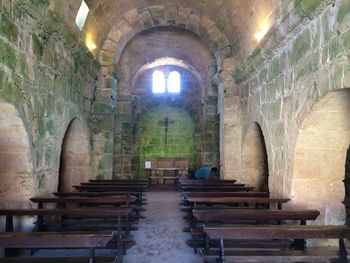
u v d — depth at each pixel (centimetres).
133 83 1407
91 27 803
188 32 1177
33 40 502
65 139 880
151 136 1555
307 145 515
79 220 574
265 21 657
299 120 505
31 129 499
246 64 773
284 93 570
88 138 894
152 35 1209
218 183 847
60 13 571
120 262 449
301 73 500
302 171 530
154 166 1477
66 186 885
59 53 633
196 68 1376
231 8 805
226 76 941
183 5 916
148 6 925
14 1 429
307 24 479
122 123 1370
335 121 482
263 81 695
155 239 575
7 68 414
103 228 552
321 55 437
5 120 457
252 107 785
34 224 512
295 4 471
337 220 534
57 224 545
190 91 1533
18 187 501
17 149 491
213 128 1316
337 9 394
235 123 930
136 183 853
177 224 686
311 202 533
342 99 437
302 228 368
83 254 491
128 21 950
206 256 436
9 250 454
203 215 457
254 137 852
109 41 947
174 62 1431
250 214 456
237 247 480
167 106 1553
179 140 1553
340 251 382
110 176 962
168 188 1306
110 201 564
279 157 592
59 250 505
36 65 517
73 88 738
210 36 955
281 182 580
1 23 395
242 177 884
